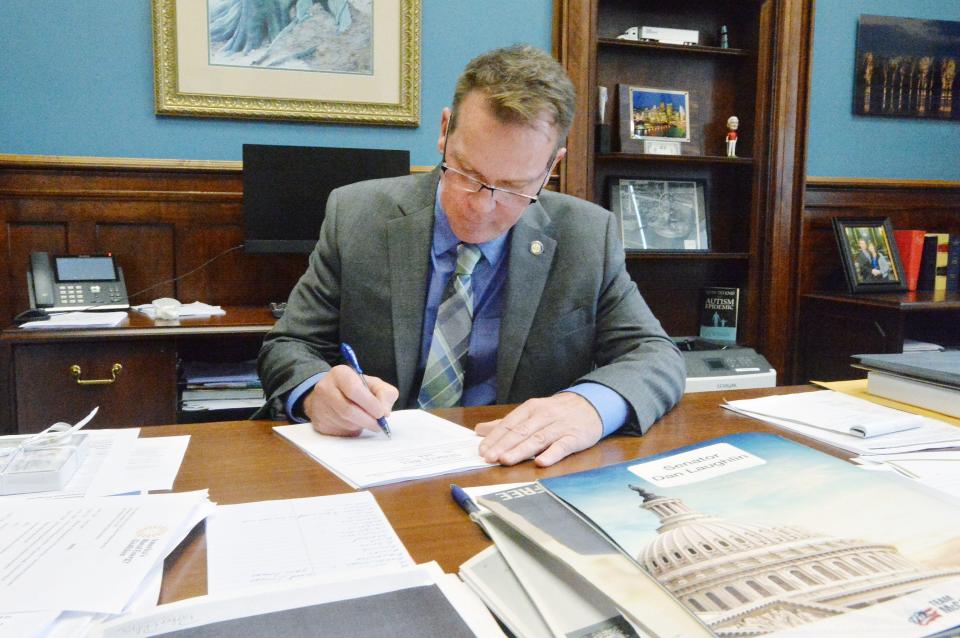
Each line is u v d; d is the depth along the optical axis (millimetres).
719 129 2824
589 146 2525
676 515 525
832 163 2979
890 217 3055
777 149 2701
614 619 426
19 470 668
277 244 2182
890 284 2771
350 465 746
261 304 2375
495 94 934
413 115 2459
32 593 452
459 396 1163
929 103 3045
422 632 410
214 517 606
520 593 465
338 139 2428
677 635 379
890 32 2951
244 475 722
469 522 607
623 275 1245
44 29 2137
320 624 417
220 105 2285
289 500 650
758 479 601
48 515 580
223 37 2270
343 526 590
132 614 437
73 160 2164
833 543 470
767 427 917
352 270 1179
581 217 1238
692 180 2781
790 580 423
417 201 1190
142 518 573
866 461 760
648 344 1101
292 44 2332
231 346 2389
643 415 891
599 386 913
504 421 830
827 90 2928
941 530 491
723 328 2744
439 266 1168
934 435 848
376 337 1166
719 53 2693
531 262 1168
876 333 2490
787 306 2811
